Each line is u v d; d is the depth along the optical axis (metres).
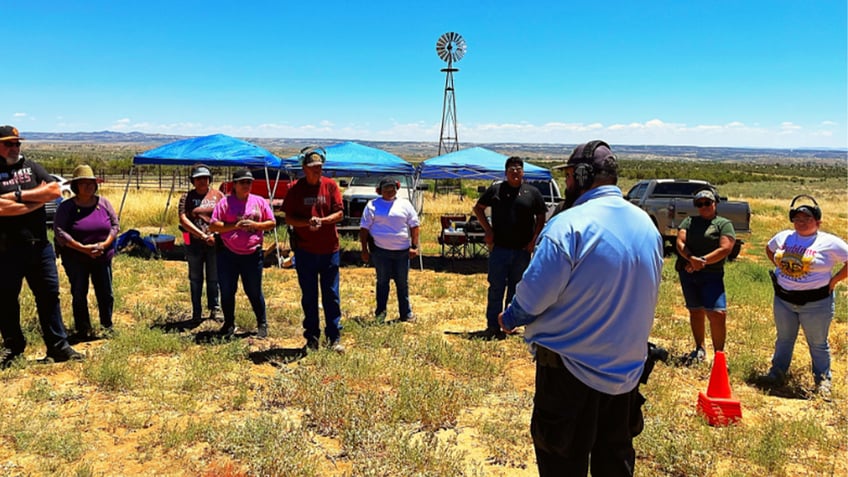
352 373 5.37
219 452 3.89
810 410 5.11
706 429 4.49
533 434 2.79
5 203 4.93
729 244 5.65
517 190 6.71
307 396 4.79
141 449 3.90
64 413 4.42
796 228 5.56
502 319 2.76
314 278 5.94
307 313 5.99
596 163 2.60
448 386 5.05
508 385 5.39
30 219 5.18
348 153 12.62
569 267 2.50
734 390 5.55
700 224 5.83
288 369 5.46
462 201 27.84
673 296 9.84
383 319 7.51
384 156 12.94
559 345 2.62
